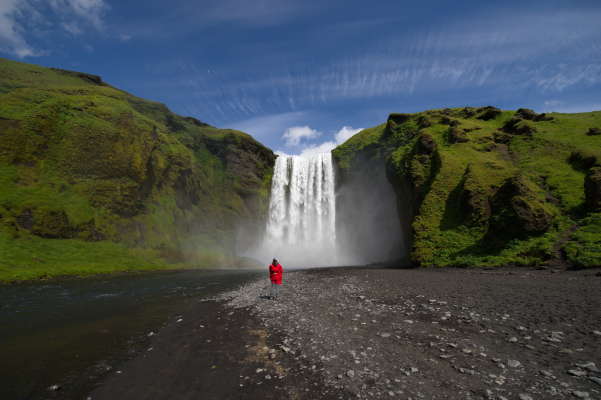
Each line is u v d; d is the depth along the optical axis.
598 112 51.41
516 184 28.38
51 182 44.91
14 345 10.47
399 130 67.44
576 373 5.72
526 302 11.38
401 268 33.12
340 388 6.20
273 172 94.12
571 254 20.78
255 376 7.19
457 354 7.29
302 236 84.75
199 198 71.88
